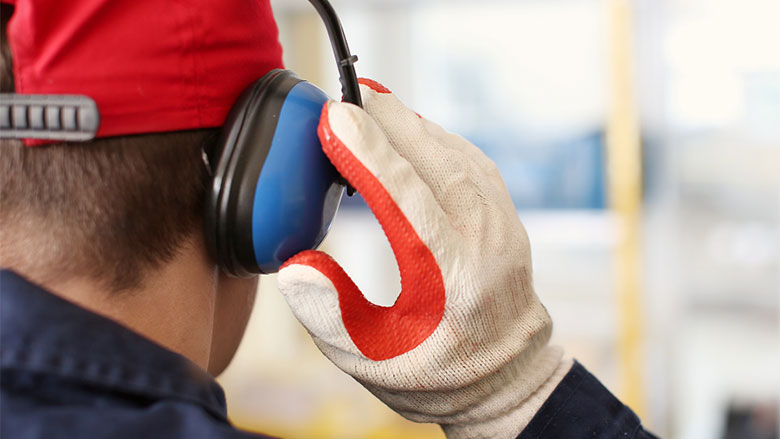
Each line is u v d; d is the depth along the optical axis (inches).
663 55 78.4
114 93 19.2
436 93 94.9
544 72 90.3
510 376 25.5
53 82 18.6
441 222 22.6
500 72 91.8
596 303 104.7
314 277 21.8
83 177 19.3
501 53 91.4
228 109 21.5
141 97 19.6
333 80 97.7
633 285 82.0
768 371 91.8
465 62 93.0
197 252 21.7
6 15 18.9
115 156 19.6
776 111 83.7
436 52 93.9
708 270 95.0
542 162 91.7
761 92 83.6
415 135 24.5
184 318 21.5
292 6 94.7
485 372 24.0
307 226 22.0
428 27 93.3
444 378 23.6
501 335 24.5
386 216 21.9
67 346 17.7
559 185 91.2
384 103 24.9
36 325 17.7
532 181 92.4
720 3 80.9
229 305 24.5
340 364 24.0
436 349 23.2
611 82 79.0
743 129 86.0
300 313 23.1
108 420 17.1
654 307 83.4
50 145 19.0
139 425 17.2
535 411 26.2
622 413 27.0
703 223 91.7
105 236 19.6
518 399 25.6
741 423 89.7
